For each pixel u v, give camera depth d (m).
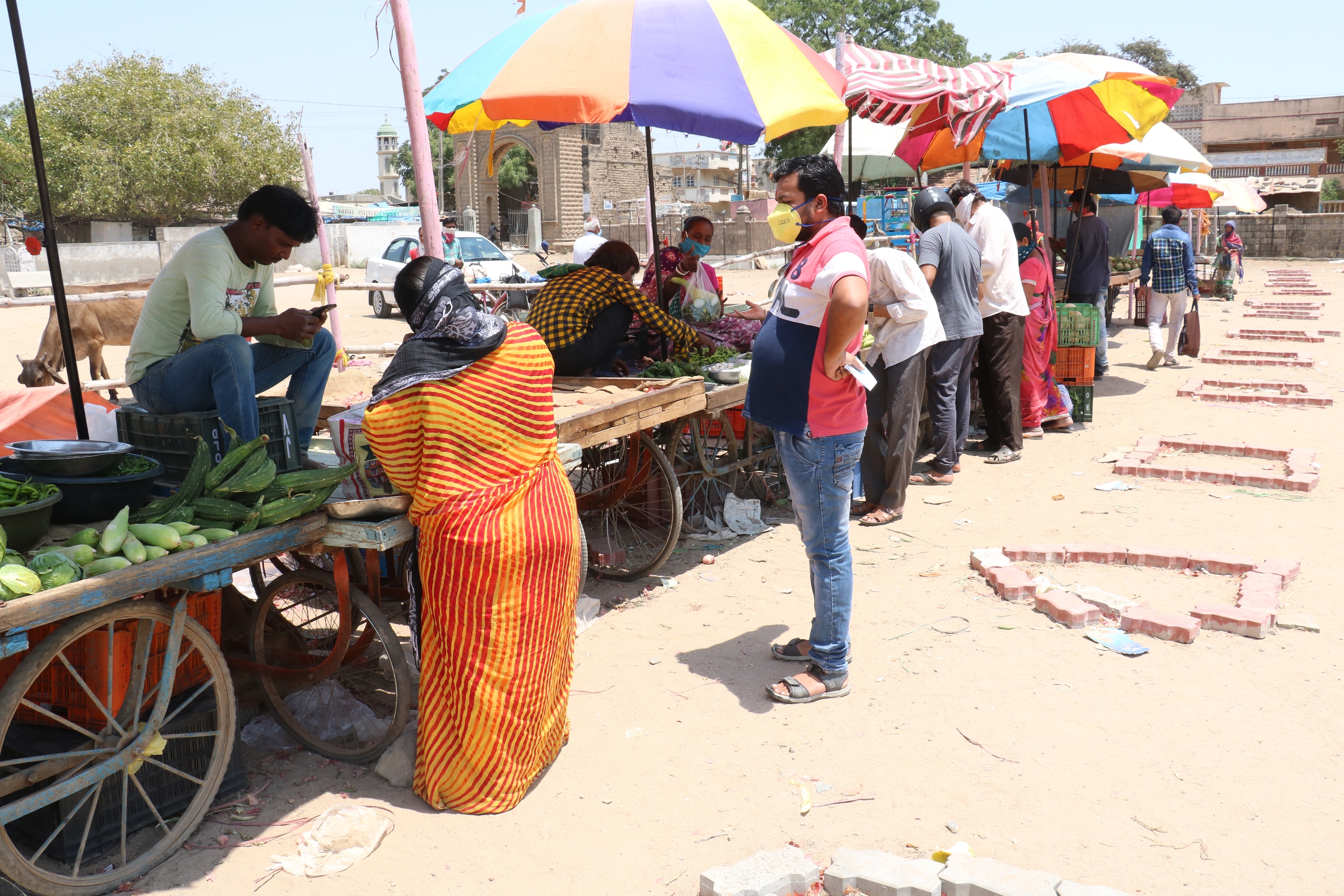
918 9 39.84
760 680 4.20
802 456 3.82
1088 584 5.06
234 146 38.62
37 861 3.02
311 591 4.55
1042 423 8.43
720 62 5.04
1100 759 3.48
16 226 3.55
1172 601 4.80
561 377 5.38
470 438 3.21
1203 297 20.48
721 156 69.31
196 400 3.94
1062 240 10.63
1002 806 3.22
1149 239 11.61
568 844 3.12
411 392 3.20
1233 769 3.38
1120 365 12.13
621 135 51.25
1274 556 5.38
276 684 3.85
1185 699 3.88
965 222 7.39
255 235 4.03
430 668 3.34
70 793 2.80
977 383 8.53
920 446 8.12
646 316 5.59
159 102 38.69
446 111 5.12
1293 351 12.37
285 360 4.41
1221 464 7.25
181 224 40.59
